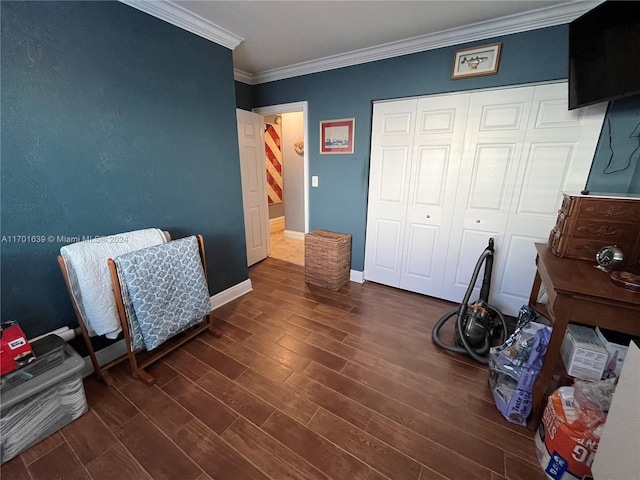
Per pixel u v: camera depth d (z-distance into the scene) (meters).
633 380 0.81
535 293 1.88
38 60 1.31
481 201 2.29
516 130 2.05
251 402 1.51
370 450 1.26
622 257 1.28
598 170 1.85
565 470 1.08
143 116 1.76
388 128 2.57
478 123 2.17
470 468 1.19
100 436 1.31
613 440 0.87
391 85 2.42
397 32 2.07
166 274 1.68
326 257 2.83
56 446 1.27
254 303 2.60
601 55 1.45
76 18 1.41
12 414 1.18
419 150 2.46
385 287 2.94
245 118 3.15
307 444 1.29
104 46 1.52
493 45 1.96
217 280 2.50
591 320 1.13
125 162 1.71
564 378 1.37
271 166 5.04
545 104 1.93
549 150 1.98
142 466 1.19
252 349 1.95
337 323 2.28
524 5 1.69
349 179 2.88
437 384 1.65
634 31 1.28
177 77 1.91
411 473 1.17
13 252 1.36
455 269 2.54
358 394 1.57
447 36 2.07
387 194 2.72
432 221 2.55
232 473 1.17
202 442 1.29
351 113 2.69
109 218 1.69
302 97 2.96
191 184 2.13
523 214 2.16
